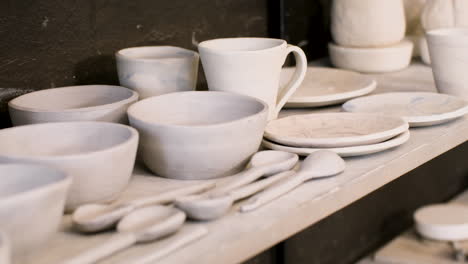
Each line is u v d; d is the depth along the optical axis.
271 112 1.02
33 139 0.81
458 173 1.96
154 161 0.84
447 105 1.13
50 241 0.66
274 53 0.96
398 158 0.93
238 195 0.76
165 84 1.00
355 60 1.50
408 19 1.69
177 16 1.28
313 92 1.27
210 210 0.70
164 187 0.83
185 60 1.00
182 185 0.84
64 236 0.69
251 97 0.91
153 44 1.24
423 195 1.83
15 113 0.89
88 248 0.66
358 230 1.60
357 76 1.33
